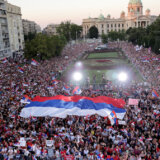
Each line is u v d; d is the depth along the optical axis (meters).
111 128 20.47
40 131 20.89
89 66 76.44
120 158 15.73
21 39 108.25
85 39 199.50
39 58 83.00
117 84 46.75
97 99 24.66
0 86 40.31
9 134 19.89
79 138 18.62
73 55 101.19
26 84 40.62
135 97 35.41
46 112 23.06
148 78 46.53
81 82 53.50
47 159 16.28
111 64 78.69
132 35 131.50
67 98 24.92
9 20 93.69
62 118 24.73
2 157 16.11
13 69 58.19
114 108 23.48
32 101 24.83
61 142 18.00
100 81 54.41
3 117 25.08
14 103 30.47
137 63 66.75
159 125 21.12
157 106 27.97
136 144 17.17
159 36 93.12
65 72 66.81
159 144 17.89
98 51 122.94
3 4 87.00
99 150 16.75
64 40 131.12
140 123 22.03
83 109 23.20
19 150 16.61
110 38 165.62
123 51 113.56
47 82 47.91
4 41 88.75
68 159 15.62
